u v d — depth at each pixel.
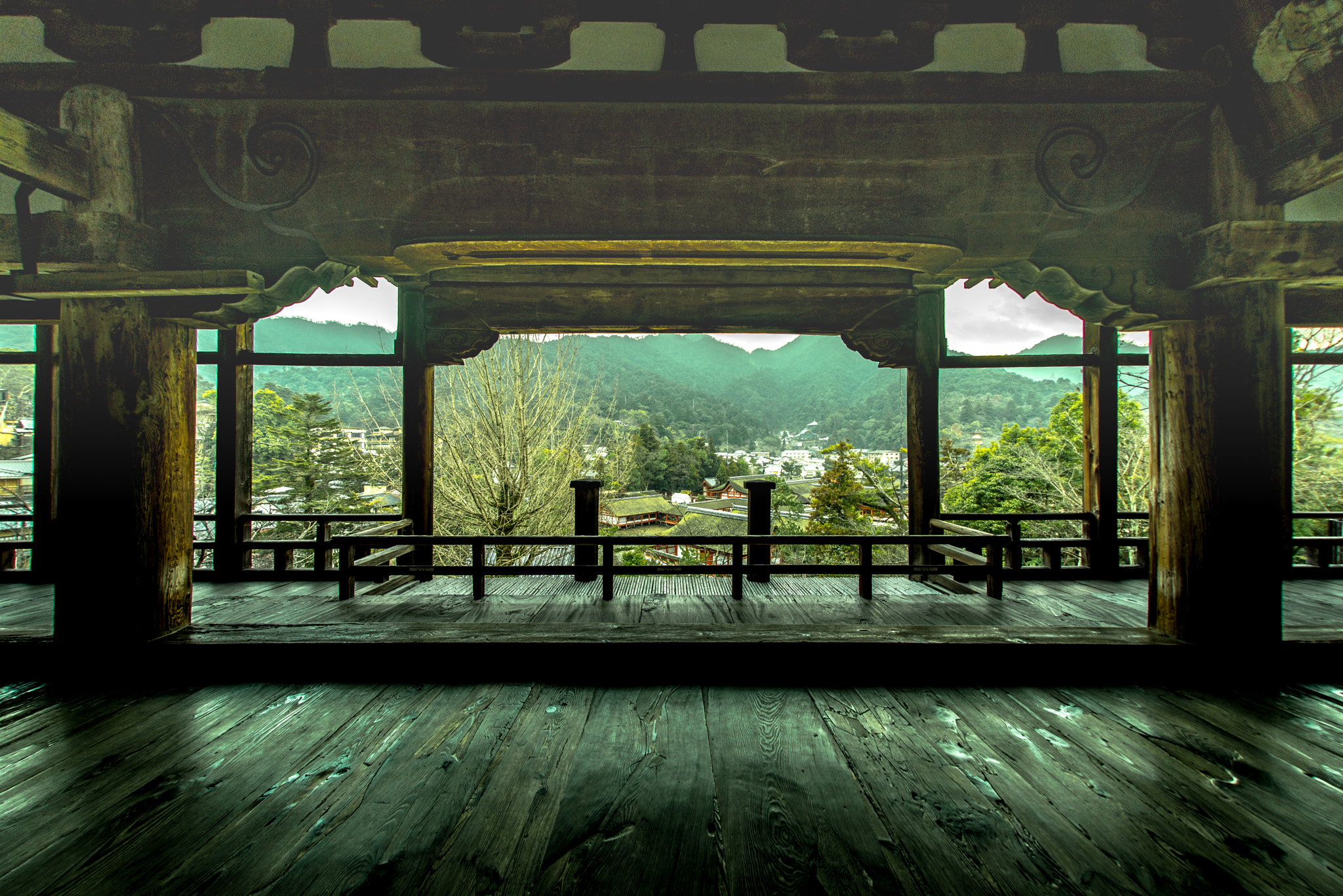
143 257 3.05
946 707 3.01
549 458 10.22
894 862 1.86
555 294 5.81
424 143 3.08
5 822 2.05
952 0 3.03
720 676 3.40
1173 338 3.43
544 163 3.08
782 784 2.31
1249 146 3.04
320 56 3.03
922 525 5.91
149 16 3.02
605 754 2.54
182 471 3.57
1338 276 3.05
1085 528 6.20
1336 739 2.66
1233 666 3.28
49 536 5.84
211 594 5.21
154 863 1.85
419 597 5.04
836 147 3.09
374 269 3.49
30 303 4.82
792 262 3.46
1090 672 3.36
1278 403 3.20
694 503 23.64
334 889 1.74
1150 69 3.11
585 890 1.74
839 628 3.65
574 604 4.79
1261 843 1.95
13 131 2.63
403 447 5.87
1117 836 1.99
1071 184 3.13
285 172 3.10
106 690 3.18
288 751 2.55
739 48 3.10
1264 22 2.81
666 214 3.11
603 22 3.09
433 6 2.99
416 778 2.35
